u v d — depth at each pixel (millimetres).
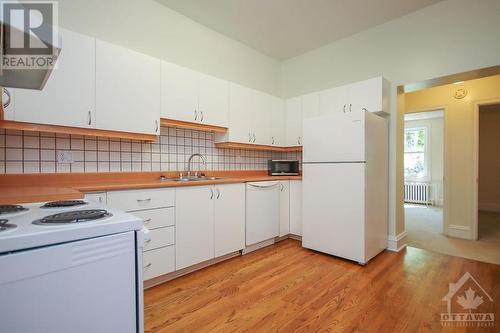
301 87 3758
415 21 2682
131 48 2312
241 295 1816
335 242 2531
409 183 6840
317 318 1546
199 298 1775
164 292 1856
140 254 804
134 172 2277
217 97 2697
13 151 1730
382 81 2646
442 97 3609
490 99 3256
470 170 3361
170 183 1998
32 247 603
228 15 2744
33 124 1605
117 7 2229
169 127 2572
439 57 2531
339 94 2959
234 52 3277
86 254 679
